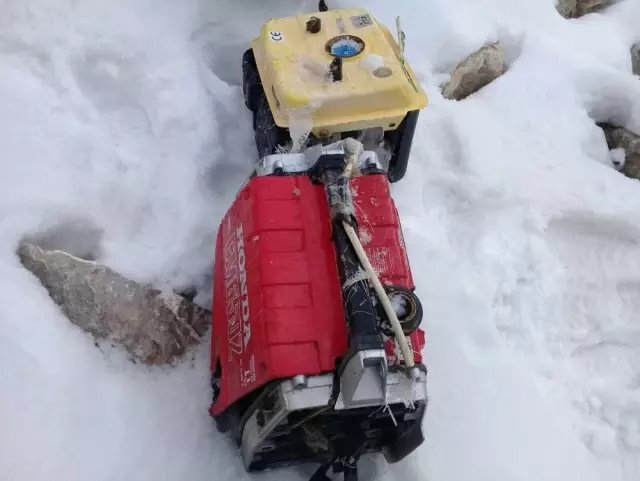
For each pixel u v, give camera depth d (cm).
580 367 118
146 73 127
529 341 118
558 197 133
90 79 126
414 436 87
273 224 89
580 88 150
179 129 123
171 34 133
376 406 84
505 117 143
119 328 102
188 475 95
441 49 144
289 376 81
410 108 106
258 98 123
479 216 129
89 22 129
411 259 119
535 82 147
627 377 118
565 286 125
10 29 125
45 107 119
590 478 106
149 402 99
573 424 111
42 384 93
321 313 84
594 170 139
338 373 80
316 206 91
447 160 134
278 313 84
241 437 90
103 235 112
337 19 117
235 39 140
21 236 106
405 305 85
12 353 94
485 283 121
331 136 108
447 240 126
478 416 106
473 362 111
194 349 105
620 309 125
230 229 97
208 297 112
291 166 94
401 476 98
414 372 81
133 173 117
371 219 91
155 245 112
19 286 100
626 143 145
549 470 104
